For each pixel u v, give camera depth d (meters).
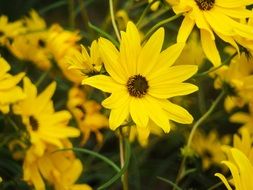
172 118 0.41
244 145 0.47
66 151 0.51
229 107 0.61
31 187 0.52
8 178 0.58
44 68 0.56
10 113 0.50
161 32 0.42
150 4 0.44
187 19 0.42
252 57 0.45
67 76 0.55
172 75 0.42
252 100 0.55
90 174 0.62
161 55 0.42
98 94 0.60
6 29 0.57
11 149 0.52
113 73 0.41
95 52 0.42
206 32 0.43
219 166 0.60
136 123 0.40
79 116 0.54
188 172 0.52
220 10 0.43
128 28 0.41
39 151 0.48
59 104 0.60
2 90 0.46
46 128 0.50
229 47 0.57
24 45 0.56
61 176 0.50
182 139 0.62
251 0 0.43
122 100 0.41
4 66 0.46
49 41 0.55
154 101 0.42
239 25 0.42
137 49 0.42
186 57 0.60
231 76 0.55
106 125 0.54
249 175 0.41
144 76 0.42
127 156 0.43
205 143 0.61
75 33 0.57
